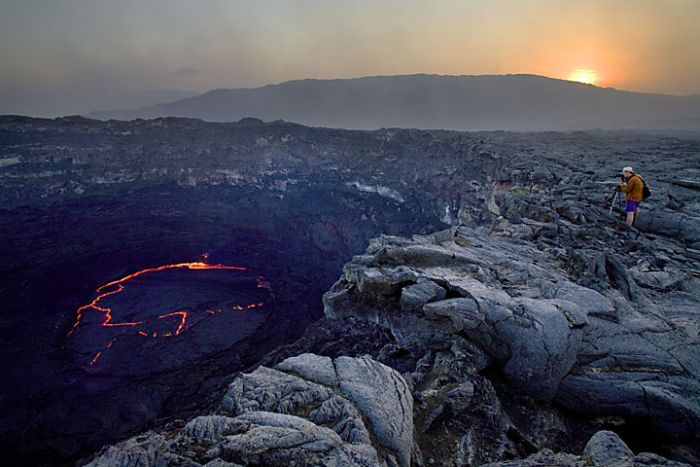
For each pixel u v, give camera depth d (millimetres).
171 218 50344
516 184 26094
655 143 45094
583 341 7676
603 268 10094
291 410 5109
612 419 6938
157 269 44719
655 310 8891
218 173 55094
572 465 4562
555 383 7129
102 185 51594
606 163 28656
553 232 13766
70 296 38875
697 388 6758
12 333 32969
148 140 57625
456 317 7738
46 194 48469
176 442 4492
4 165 47688
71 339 33375
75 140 54938
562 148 39812
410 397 5883
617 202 17328
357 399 5340
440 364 7789
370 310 9188
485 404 6809
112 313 37281
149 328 34844
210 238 49000
